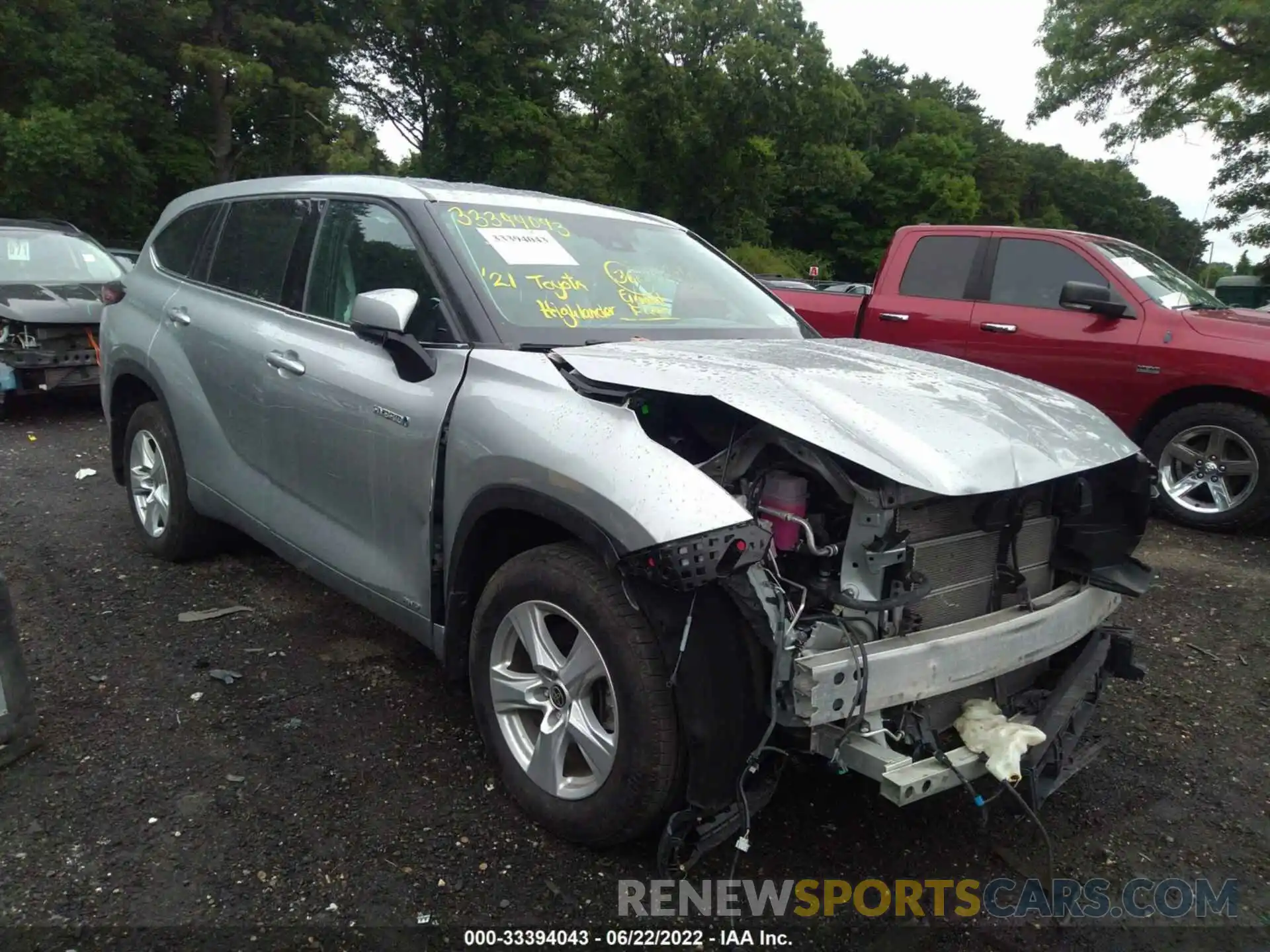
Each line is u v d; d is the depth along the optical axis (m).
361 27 30.56
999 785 2.65
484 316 3.06
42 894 2.42
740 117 34.41
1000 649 2.57
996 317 6.99
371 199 3.56
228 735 3.23
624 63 34.09
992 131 76.50
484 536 2.87
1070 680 2.89
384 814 2.83
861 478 2.40
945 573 2.62
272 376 3.69
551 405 2.64
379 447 3.16
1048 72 20.31
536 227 3.59
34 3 23.02
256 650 3.88
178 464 4.47
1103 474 3.02
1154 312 6.39
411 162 35.59
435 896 2.50
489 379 2.86
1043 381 6.79
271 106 28.70
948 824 2.97
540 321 3.15
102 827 2.71
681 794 2.45
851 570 2.40
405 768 3.08
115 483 6.33
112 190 23.42
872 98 65.38
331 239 3.68
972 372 3.23
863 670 2.26
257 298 3.98
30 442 7.57
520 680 2.78
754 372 2.67
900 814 3.00
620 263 3.69
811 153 36.69
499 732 2.86
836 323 7.89
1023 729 2.54
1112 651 3.18
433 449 2.94
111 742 3.15
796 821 2.93
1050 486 2.84
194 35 26.70
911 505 2.50
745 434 2.49
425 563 3.05
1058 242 6.93
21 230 9.37
